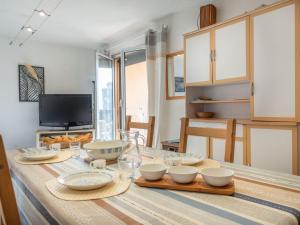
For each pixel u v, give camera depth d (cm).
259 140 237
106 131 502
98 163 124
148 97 385
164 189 93
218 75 279
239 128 253
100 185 92
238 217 69
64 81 499
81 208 76
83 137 281
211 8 297
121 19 365
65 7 315
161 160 141
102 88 495
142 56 485
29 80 457
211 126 283
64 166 130
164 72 374
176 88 373
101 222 67
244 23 252
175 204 79
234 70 263
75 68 513
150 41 383
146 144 209
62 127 475
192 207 76
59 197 85
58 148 174
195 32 302
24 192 114
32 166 131
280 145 223
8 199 86
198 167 125
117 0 300
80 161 142
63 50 498
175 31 361
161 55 370
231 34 264
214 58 282
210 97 334
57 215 76
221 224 65
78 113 466
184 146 175
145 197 85
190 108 326
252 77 247
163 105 376
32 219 101
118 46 482
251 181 103
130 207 77
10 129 439
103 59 496
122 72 467
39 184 100
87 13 337
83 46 511
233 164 133
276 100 229
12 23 368
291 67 218
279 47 226
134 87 518
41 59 472
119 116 515
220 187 90
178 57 368
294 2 214
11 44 439
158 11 342
